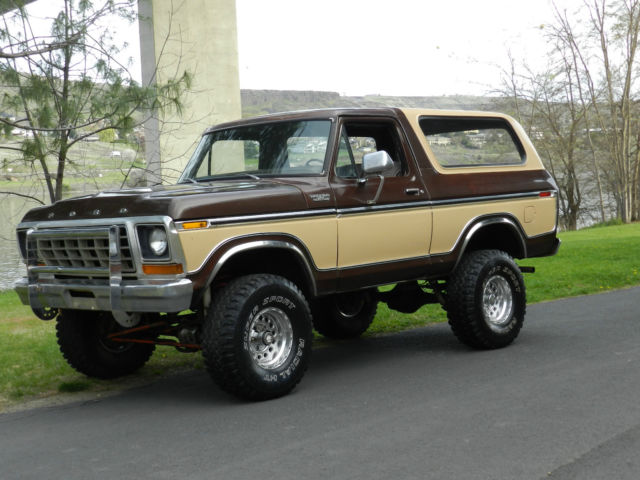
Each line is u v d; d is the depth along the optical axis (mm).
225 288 4969
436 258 6227
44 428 4641
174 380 5914
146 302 4621
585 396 4852
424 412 4621
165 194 4844
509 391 5055
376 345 7070
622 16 32719
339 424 4438
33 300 5305
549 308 8883
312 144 5699
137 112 11320
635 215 36312
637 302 9016
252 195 4984
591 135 36062
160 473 3713
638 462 3648
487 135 6855
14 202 15047
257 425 4480
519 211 6855
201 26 14594
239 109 15289
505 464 3660
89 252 4977
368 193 5691
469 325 6336
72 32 10594
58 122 10922
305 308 5234
